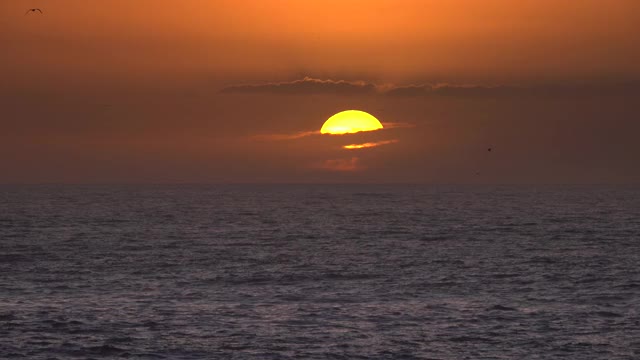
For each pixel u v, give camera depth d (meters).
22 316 181.12
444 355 150.50
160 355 150.38
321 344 157.62
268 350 153.38
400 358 148.88
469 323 174.88
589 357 149.12
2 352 151.75
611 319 178.88
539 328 170.12
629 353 151.50
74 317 180.25
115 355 150.50
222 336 163.25
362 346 156.25
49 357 149.00
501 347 155.62
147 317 180.50
